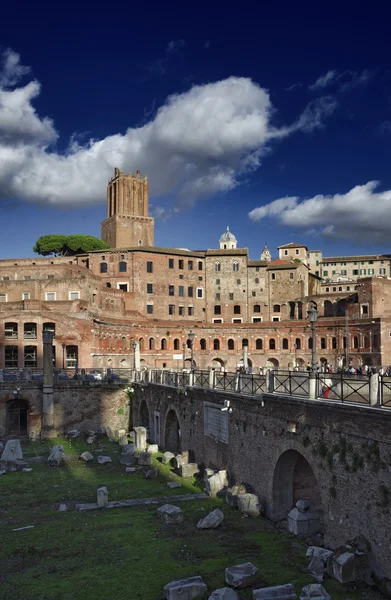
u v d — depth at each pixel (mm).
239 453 31172
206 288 116312
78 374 61500
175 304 111250
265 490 27922
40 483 35844
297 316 115125
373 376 20094
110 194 131500
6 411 55625
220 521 26312
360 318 95500
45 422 55469
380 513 19547
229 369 96188
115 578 21062
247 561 22250
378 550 19609
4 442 51688
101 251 108500
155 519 27750
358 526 20734
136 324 93438
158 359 97062
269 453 27562
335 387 24266
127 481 35812
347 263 168625
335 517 22188
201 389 36531
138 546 24203
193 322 102500
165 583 20484
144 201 129750
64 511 29578
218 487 31703
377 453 19766
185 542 24500
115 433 54562
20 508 30406
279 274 115938
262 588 18672
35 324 71750
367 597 18828
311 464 23891
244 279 116250
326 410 22547
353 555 19906
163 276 110062
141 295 106750
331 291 141875
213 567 21781
